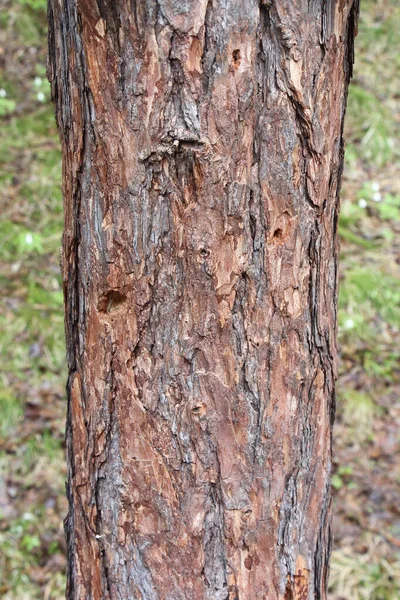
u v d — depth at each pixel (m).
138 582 1.34
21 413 2.90
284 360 1.29
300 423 1.32
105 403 1.30
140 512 1.32
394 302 3.50
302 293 1.29
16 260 3.49
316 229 1.29
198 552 1.31
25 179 3.88
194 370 1.27
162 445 1.29
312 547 1.36
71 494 1.40
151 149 1.22
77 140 1.26
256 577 1.33
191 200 1.23
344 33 1.27
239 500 1.31
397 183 4.16
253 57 1.20
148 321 1.27
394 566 2.47
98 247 1.26
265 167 1.24
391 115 4.64
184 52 1.19
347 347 3.30
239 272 1.25
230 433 1.29
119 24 1.20
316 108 1.25
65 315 1.35
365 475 2.82
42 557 2.50
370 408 3.03
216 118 1.21
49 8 1.30
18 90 4.50
